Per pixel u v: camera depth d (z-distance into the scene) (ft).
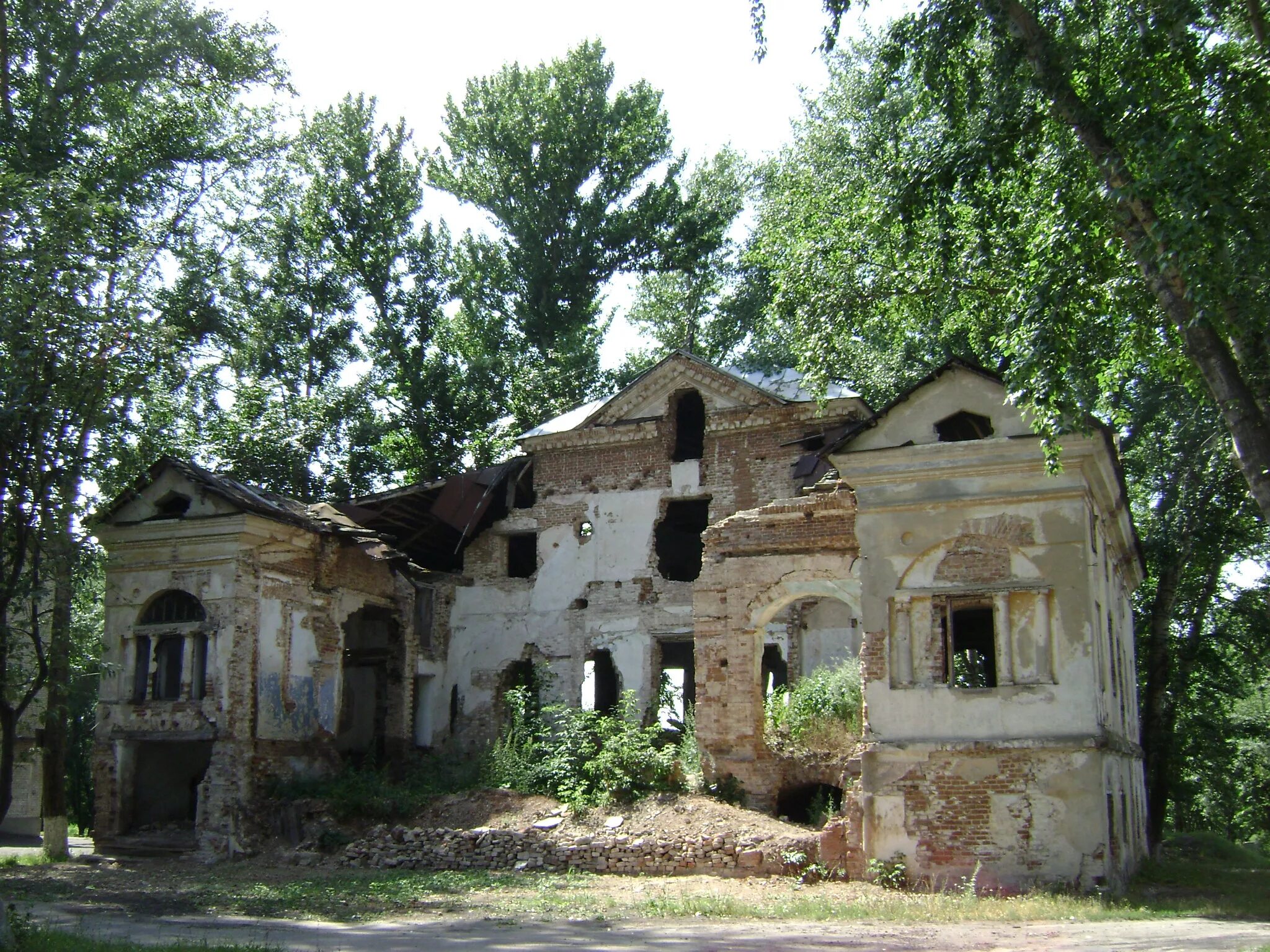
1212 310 46.42
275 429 125.49
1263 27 49.47
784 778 78.43
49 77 89.30
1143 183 46.52
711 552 82.58
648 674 104.73
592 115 142.51
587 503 110.93
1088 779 61.26
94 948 41.88
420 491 109.29
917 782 63.93
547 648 109.09
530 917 54.44
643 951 43.39
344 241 140.46
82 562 67.87
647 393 110.01
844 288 76.69
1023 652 63.98
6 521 59.41
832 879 65.05
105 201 82.64
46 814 81.92
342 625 93.66
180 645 85.97
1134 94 49.52
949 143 57.36
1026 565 64.59
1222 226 45.91
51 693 76.64
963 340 107.04
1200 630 117.29
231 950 41.86
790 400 104.42
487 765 85.92
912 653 65.72
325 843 77.82
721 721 79.71
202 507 84.58
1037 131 55.98
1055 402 52.42
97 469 63.98
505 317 147.13
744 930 49.70
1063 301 52.54
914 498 67.05
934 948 43.70
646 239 146.00
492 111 143.33
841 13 56.39
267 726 84.28
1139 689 117.91
